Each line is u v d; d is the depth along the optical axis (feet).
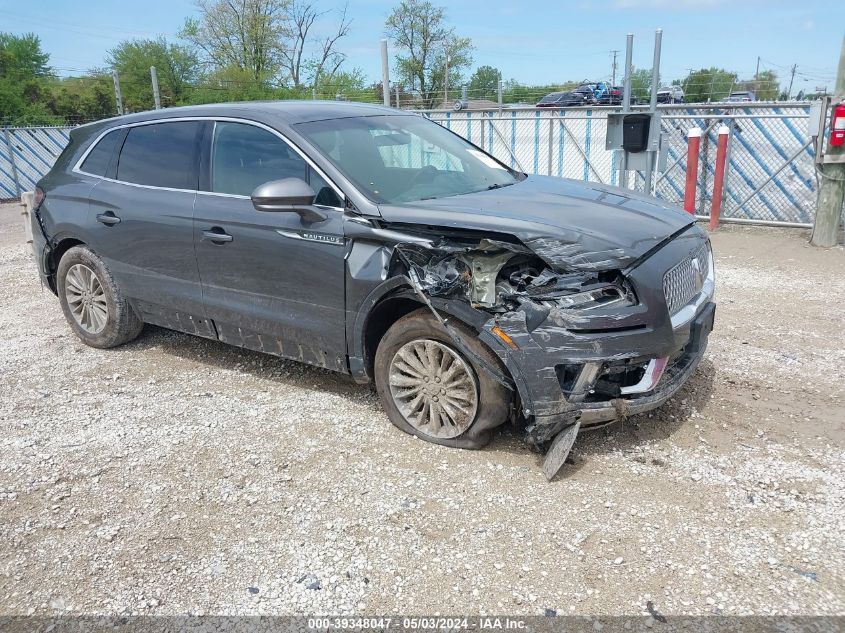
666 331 11.41
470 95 133.18
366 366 13.46
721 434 12.94
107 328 18.11
